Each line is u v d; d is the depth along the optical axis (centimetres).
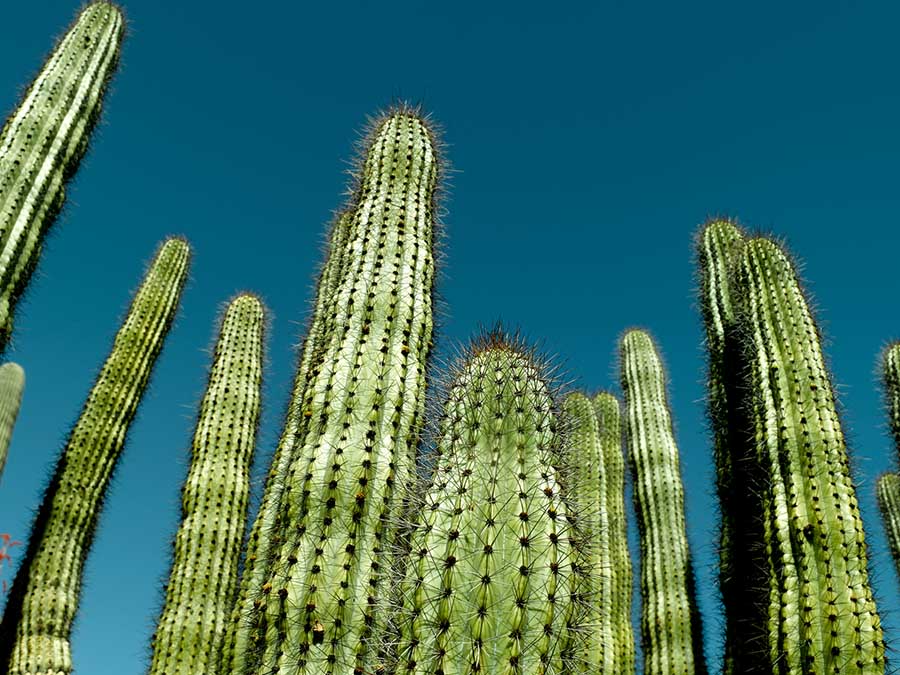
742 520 692
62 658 805
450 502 358
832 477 577
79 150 681
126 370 966
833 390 638
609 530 920
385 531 445
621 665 838
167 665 734
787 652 527
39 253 625
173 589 775
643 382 1037
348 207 647
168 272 1054
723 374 783
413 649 326
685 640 840
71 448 901
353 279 542
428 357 534
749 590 627
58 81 684
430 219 609
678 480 959
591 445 875
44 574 829
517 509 347
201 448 855
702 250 903
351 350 505
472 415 382
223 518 819
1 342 580
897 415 902
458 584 333
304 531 439
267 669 407
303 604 418
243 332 947
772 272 699
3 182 612
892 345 938
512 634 321
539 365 414
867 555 550
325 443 468
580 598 345
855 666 502
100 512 909
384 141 634
